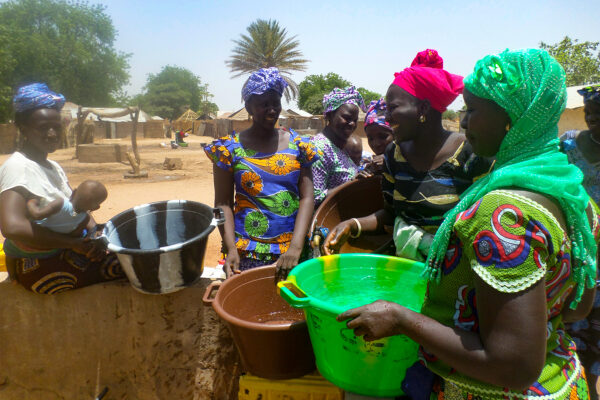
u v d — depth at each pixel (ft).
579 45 90.89
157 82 304.09
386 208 7.25
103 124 130.72
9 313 8.66
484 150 4.18
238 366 8.36
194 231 7.79
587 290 4.68
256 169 7.73
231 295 6.75
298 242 7.25
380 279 6.35
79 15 152.76
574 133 8.77
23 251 7.70
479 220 3.62
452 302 4.13
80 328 8.64
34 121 7.28
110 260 8.14
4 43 121.19
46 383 9.02
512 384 3.48
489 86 3.83
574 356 4.29
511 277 3.39
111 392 8.92
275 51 137.80
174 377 8.57
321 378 6.59
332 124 10.50
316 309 4.75
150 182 45.75
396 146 6.64
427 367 4.52
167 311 8.30
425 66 5.98
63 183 8.05
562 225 3.70
